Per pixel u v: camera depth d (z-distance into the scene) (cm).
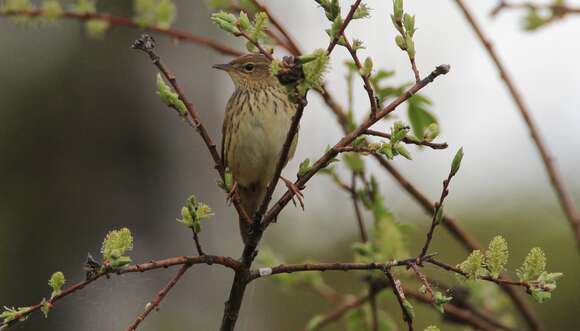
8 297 1239
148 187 1259
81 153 1275
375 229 851
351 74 855
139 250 1211
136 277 1147
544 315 1453
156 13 888
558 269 1513
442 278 896
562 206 859
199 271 1216
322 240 1614
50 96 1298
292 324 1545
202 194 1280
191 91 1282
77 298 1112
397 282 559
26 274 1239
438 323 1327
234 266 591
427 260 552
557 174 867
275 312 1550
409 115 822
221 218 1293
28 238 1247
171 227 1245
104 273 542
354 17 522
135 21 890
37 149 1293
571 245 1541
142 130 1276
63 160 1279
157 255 1217
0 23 1307
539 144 882
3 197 1266
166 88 612
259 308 1545
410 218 1599
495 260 538
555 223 1580
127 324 1115
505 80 902
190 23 1287
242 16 557
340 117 881
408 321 555
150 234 1234
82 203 1258
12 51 1307
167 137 1278
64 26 1297
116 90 1287
